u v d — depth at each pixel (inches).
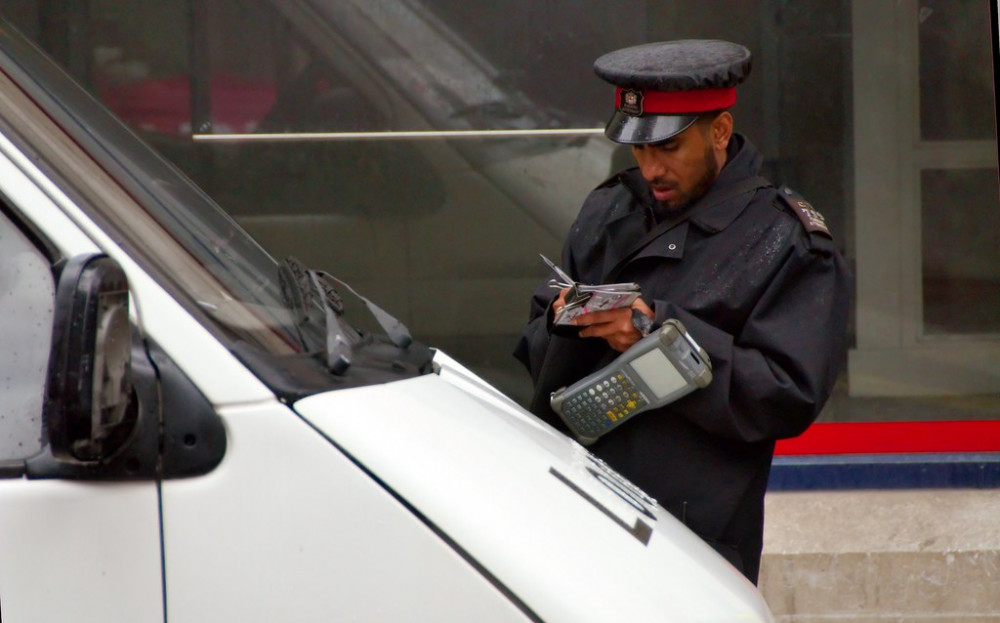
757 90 672.4
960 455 682.2
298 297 293.7
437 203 679.1
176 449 230.8
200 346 234.8
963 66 665.0
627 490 318.0
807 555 605.6
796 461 676.7
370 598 230.5
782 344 365.7
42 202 242.7
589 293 353.4
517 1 661.9
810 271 374.9
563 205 679.1
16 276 241.8
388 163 674.8
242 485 230.8
